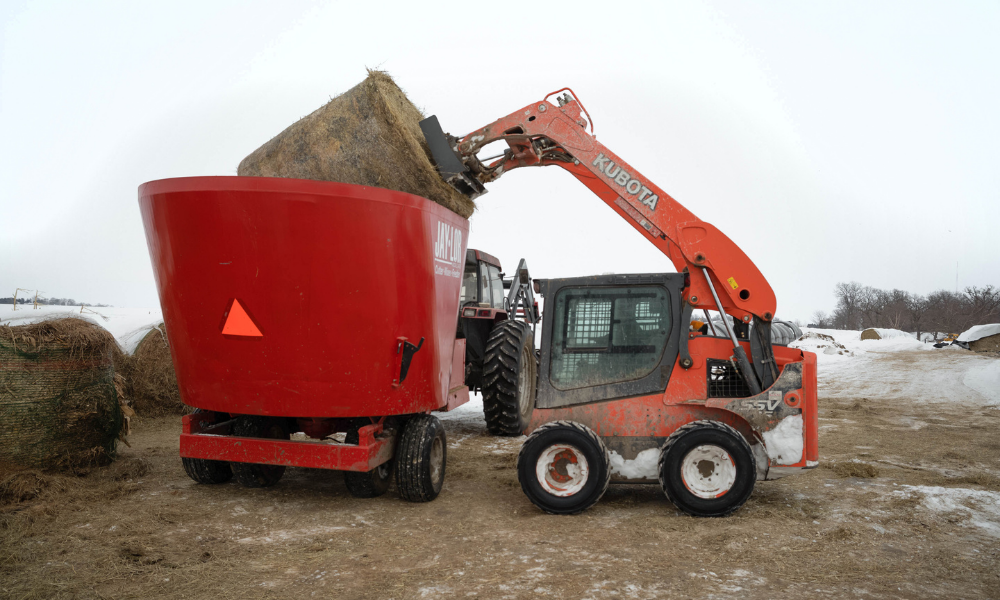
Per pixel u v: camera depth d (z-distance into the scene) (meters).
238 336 3.85
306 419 4.63
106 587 2.82
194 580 2.92
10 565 3.06
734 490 3.82
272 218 3.63
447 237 4.50
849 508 4.11
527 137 5.11
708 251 4.45
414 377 4.20
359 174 4.38
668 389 4.20
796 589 2.82
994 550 3.35
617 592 2.79
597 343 4.34
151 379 7.69
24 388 4.50
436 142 4.79
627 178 4.89
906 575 2.99
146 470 5.10
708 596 2.75
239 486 4.75
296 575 3.00
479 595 2.76
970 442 6.68
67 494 4.27
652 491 4.62
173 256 3.82
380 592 2.80
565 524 3.81
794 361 4.22
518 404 6.92
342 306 3.80
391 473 4.74
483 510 4.14
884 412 9.09
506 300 8.43
